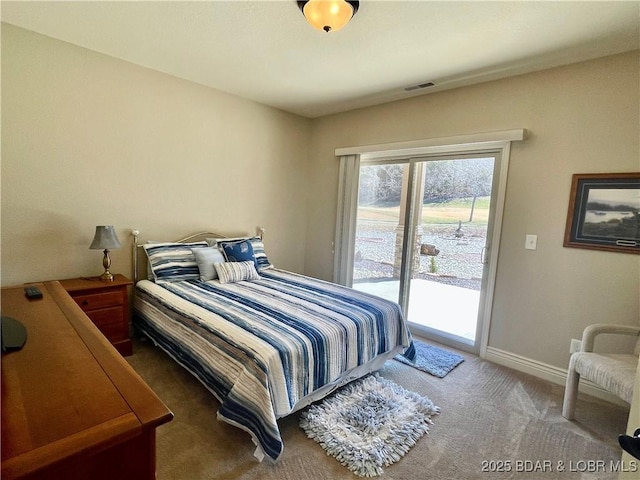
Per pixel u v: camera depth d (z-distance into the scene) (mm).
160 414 791
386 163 3756
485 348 2996
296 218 4477
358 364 2223
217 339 1954
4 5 2025
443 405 2248
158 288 2746
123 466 751
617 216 2307
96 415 772
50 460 632
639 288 2256
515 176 2768
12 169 2406
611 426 2061
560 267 2574
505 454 1804
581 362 2031
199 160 3418
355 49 2406
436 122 3238
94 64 2678
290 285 2980
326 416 2008
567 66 2484
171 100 3146
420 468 1688
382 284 3855
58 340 1190
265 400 1604
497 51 2342
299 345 1830
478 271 3082
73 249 2725
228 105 3578
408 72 2775
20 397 829
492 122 2875
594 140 2391
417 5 1834
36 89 2441
